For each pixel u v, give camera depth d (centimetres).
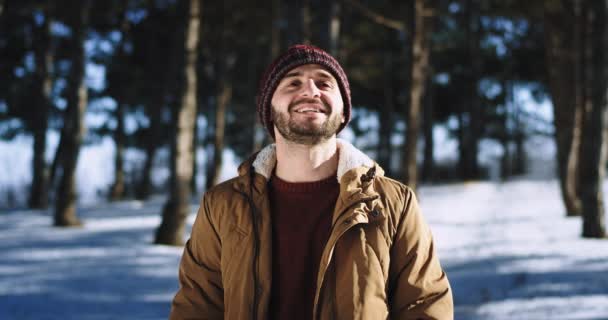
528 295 438
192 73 810
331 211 153
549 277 496
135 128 2380
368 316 136
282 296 148
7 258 679
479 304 425
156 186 2562
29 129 2058
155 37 1848
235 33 1777
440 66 2367
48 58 1603
